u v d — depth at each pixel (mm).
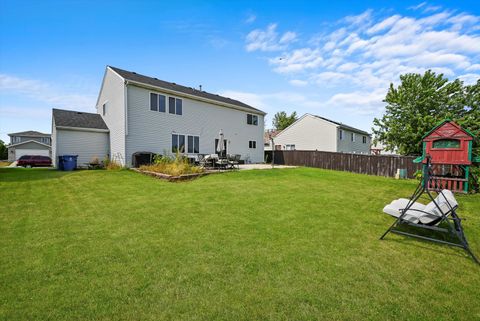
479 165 8281
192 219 4328
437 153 8039
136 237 3488
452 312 1972
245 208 5082
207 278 2420
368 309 1990
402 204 4395
